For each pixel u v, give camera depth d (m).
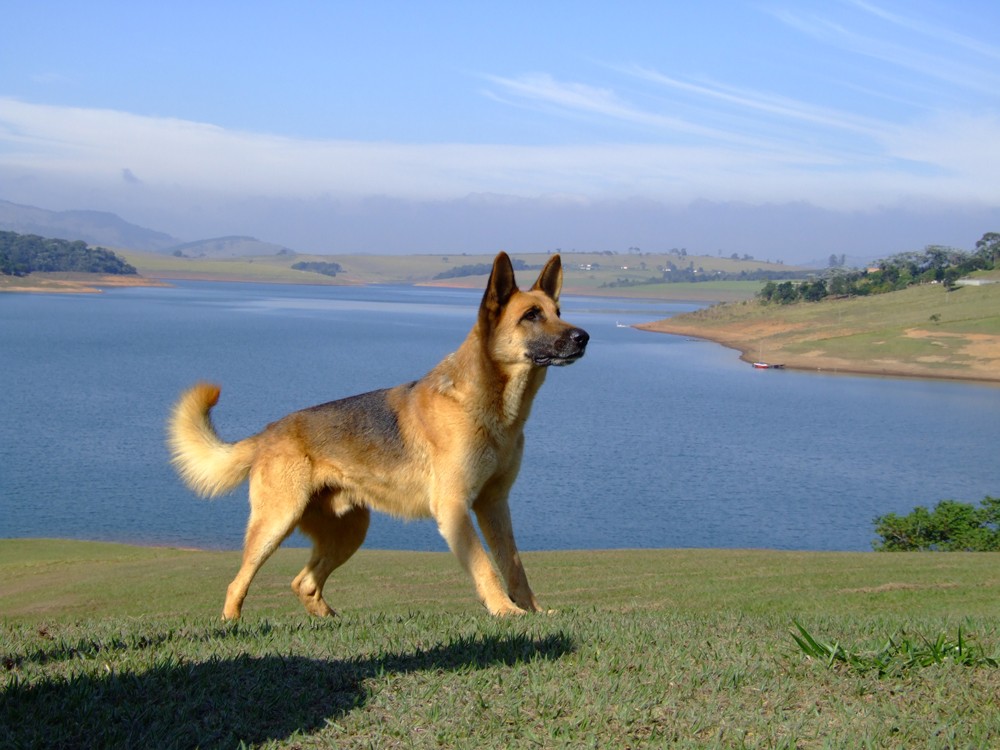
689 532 35.91
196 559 23.50
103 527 33.94
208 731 4.10
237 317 189.62
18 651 5.58
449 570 20.20
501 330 7.18
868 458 55.91
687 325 173.25
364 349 123.75
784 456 56.09
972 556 21.80
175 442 8.25
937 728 4.08
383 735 4.07
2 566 23.66
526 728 4.12
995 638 5.73
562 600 16.03
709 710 4.30
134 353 111.75
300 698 4.45
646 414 74.12
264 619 7.74
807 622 6.45
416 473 7.45
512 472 7.48
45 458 47.88
